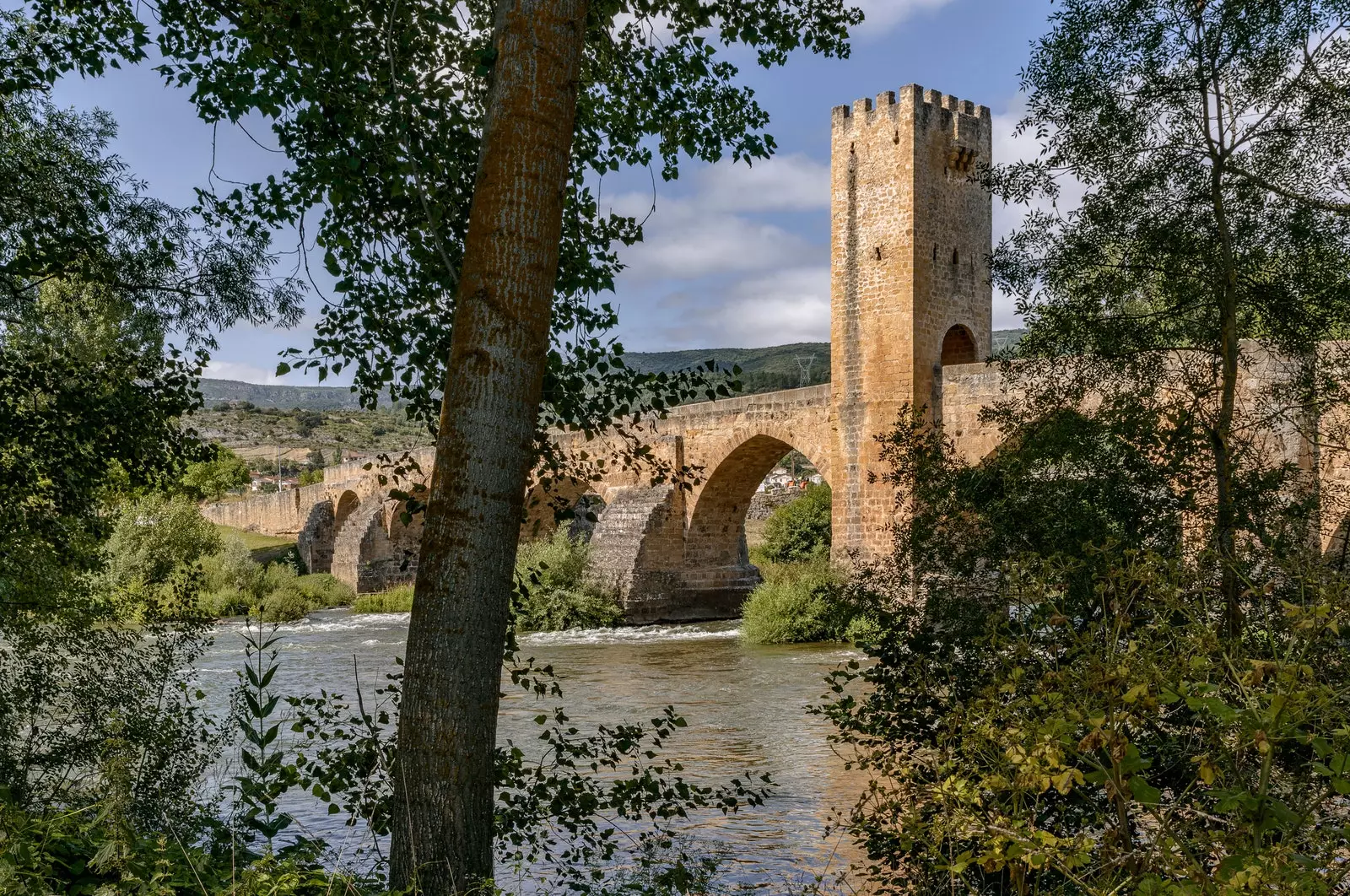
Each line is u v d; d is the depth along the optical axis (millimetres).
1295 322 10281
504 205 6051
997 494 9539
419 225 8086
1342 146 9680
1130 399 9414
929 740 8125
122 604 11898
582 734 18531
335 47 7508
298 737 14961
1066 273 10633
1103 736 3840
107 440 10578
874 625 10383
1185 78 9992
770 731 19125
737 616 44906
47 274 9789
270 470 146250
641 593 42188
